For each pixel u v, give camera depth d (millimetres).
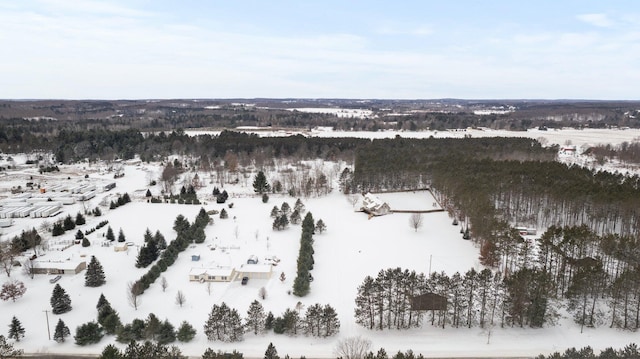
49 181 194625
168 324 71750
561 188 121125
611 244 87062
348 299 85938
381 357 56625
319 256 108062
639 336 73250
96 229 128375
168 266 101438
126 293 88812
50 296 87625
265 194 161500
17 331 71875
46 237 121438
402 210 147875
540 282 74750
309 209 152125
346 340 69562
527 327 76062
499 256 96562
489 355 68312
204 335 74000
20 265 101188
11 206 148500
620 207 110562
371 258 106500
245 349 70250
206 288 91062
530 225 126062
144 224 134125
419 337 73438
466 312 79062
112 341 72750
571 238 85875
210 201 162875
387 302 79312
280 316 78250
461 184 134625
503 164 157000
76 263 100188
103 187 180000
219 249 112938
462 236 121750
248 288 91125
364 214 145875
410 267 100312
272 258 105750
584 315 75438
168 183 181500
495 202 133500
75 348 70625
